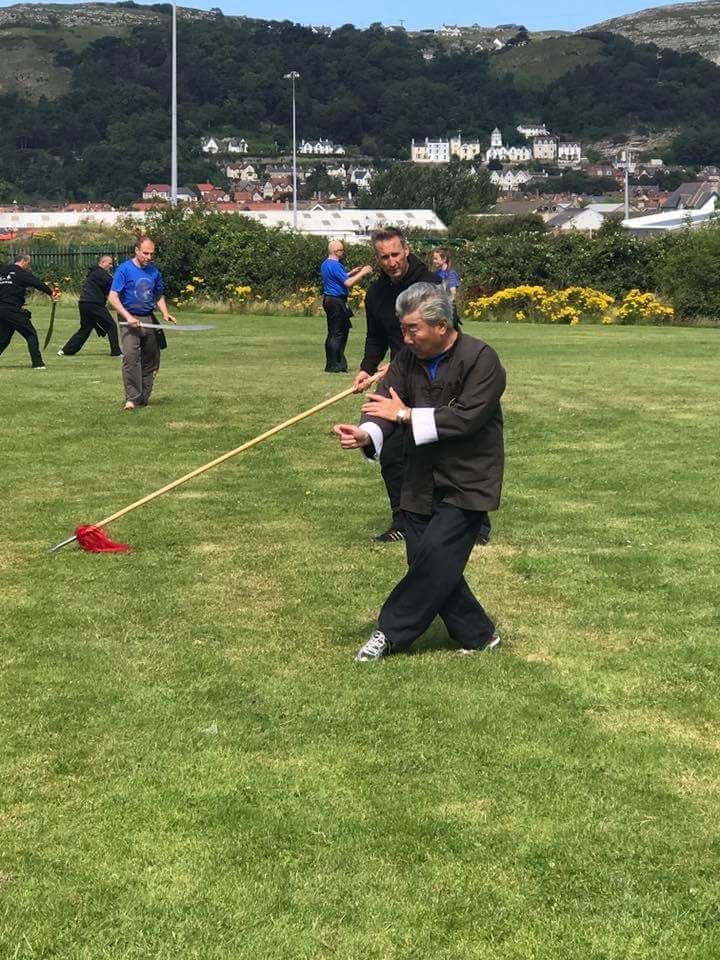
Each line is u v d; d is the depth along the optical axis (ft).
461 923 11.62
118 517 24.59
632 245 98.02
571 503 28.50
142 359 42.93
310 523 26.86
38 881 12.33
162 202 126.62
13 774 14.62
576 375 51.16
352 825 13.37
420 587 18.21
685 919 11.68
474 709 16.40
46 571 23.07
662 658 18.37
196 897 12.05
